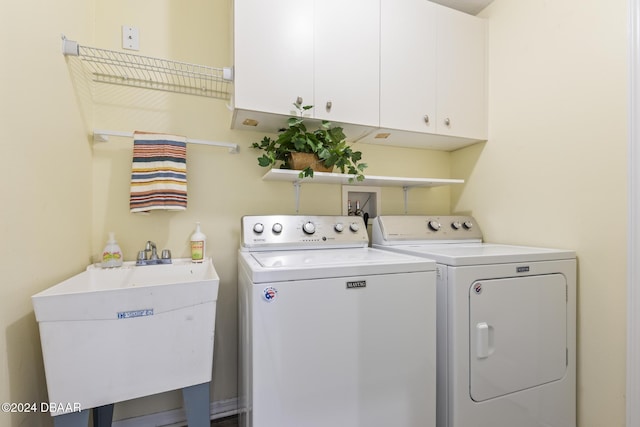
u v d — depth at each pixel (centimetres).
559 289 133
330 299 98
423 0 167
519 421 123
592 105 133
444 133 172
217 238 162
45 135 98
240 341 140
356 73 151
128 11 147
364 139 185
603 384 128
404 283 108
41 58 96
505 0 174
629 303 120
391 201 203
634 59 119
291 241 148
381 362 104
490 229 185
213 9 162
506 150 174
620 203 124
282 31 138
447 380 114
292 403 94
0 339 77
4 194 78
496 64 180
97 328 84
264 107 134
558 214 147
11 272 81
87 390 83
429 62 168
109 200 143
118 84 146
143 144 137
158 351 91
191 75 154
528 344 126
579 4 139
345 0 150
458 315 113
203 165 159
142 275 130
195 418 96
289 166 152
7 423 79
